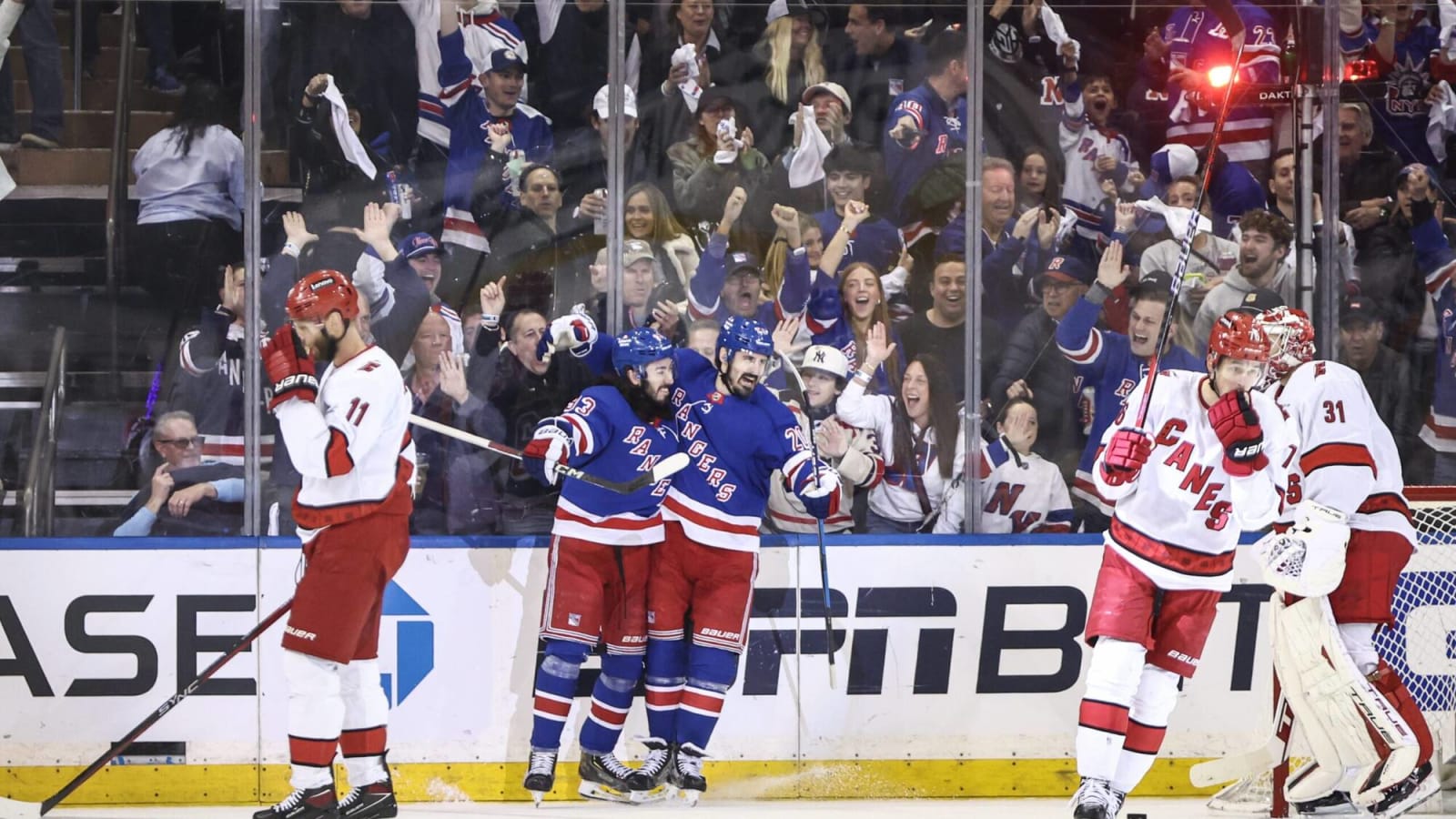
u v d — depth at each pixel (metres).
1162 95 17.25
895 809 15.81
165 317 16.52
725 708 16.47
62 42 16.39
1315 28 17.25
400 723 16.25
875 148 17.14
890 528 17.11
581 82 16.95
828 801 16.39
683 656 16.22
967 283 17.19
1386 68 17.12
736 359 15.71
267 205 16.61
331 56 16.69
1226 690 16.66
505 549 16.42
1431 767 14.52
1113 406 17.25
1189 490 13.92
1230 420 13.73
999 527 17.16
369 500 14.12
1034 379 17.20
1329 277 17.31
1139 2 17.19
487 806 15.98
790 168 17.09
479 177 16.88
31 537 16.06
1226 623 16.69
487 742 16.31
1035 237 17.22
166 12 16.50
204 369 16.52
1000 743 16.59
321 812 14.08
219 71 16.56
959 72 17.14
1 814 14.43
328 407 13.96
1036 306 17.22
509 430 16.89
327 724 14.04
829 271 17.14
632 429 15.66
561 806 15.96
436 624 16.33
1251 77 17.28
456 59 16.78
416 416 15.92
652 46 16.97
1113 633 13.99
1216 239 17.31
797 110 17.08
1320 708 14.62
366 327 16.75
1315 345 17.31
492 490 16.80
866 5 17.08
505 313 16.92
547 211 16.95
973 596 16.64
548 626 15.63
